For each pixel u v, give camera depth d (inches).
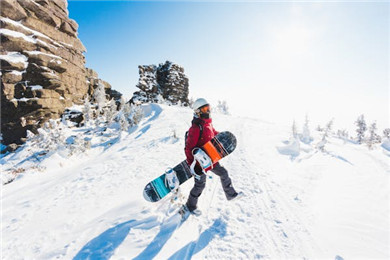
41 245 107.3
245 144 318.0
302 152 298.0
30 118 633.0
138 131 583.2
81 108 803.4
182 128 497.0
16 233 124.6
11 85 618.5
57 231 120.3
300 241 94.2
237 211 121.9
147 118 721.6
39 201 178.7
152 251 90.3
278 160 243.1
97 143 561.9
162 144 367.9
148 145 381.1
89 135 618.5
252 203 131.3
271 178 176.4
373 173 222.1
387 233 100.6
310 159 258.8
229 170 200.5
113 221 116.6
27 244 109.7
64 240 109.1
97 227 113.3
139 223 110.8
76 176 247.6
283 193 145.8
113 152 406.0
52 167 406.9
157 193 105.2
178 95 1366.9
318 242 93.2
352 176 201.6
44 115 659.4
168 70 1359.5
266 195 142.8
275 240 95.3
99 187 192.9
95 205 152.9
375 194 152.8
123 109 706.2
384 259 82.3
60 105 733.9
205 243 94.3
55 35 778.2
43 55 692.1
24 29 667.4
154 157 284.2
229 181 112.6
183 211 110.1
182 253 88.7
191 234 101.6
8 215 155.7
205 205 130.8
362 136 1061.8
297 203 130.5
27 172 372.8
